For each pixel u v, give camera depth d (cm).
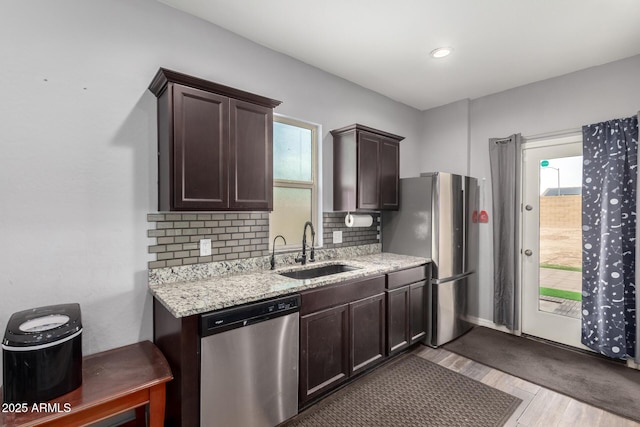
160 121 192
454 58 270
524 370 254
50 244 165
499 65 282
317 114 289
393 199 321
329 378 214
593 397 216
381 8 203
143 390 144
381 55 265
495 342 310
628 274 261
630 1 192
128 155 188
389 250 341
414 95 356
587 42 242
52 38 165
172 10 204
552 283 310
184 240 210
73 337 137
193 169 181
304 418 194
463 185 330
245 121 203
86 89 175
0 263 153
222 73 227
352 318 229
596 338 275
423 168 405
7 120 154
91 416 133
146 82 194
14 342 125
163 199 187
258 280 210
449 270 310
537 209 319
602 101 278
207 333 154
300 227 287
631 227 258
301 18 215
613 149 264
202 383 154
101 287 180
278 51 260
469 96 358
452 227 314
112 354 173
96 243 178
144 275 194
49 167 165
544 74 300
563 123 300
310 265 261
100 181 179
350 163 287
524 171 328
